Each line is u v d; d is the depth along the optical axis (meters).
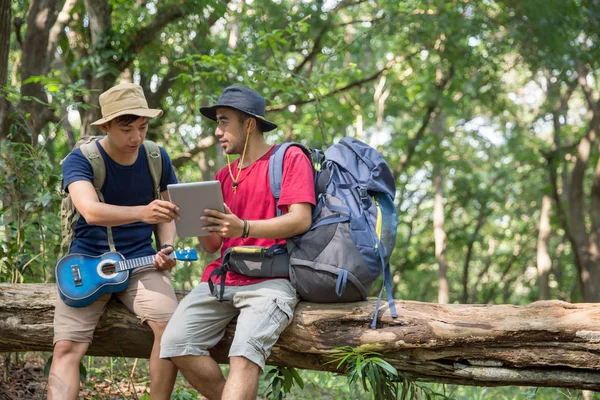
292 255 3.31
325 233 3.30
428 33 12.15
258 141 3.49
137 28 9.21
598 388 3.30
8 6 5.73
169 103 12.74
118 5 9.21
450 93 14.67
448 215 21.64
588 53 11.97
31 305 3.66
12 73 12.55
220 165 13.30
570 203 14.09
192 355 3.28
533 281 25.70
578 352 3.24
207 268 3.52
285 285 3.34
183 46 9.84
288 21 11.41
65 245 3.60
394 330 3.35
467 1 12.26
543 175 18.86
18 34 8.78
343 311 3.41
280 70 9.27
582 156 13.88
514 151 19.92
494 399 6.46
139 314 3.49
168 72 10.05
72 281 3.40
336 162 3.45
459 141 23.03
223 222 3.14
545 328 3.25
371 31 12.35
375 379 3.35
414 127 19.45
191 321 3.30
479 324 3.31
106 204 3.24
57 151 12.02
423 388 3.62
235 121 3.43
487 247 24.73
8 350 3.79
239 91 3.42
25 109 8.33
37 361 5.29
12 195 5.00
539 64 12.20
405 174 21.89
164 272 3.57
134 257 3.56
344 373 3.56
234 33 12.22
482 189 21.55
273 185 3.33
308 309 3.44
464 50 12.46
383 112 16.83
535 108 20.52
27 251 4.91
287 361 3.57
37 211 5.04
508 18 11.91
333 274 3.27
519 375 3.33
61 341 3.43
